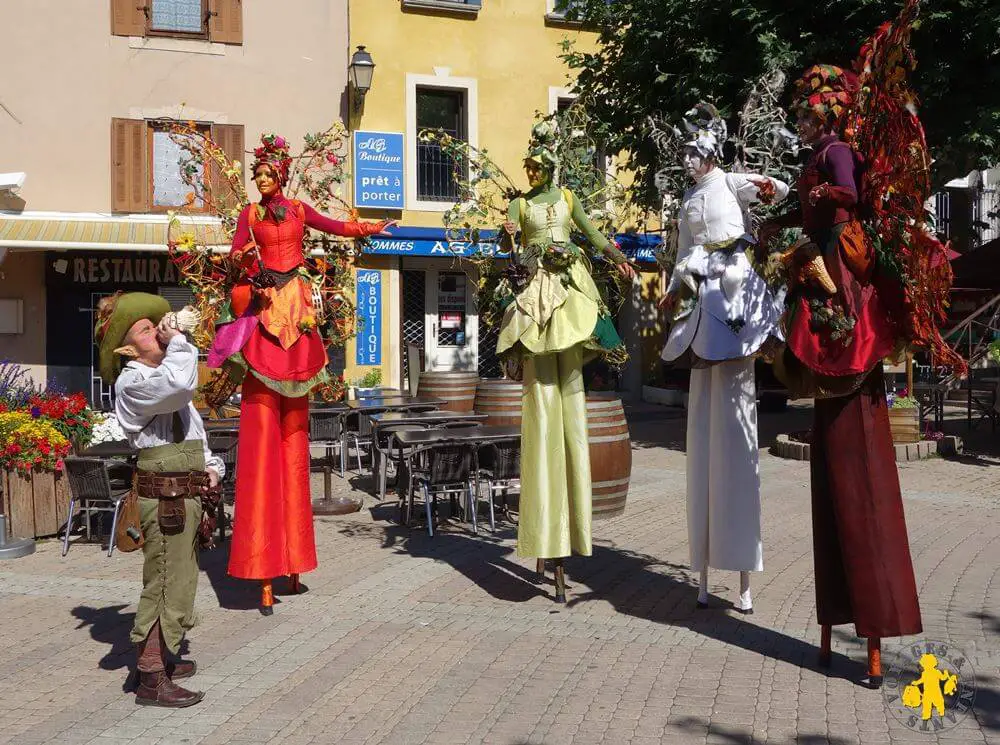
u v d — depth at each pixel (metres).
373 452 11.09
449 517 9.59
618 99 15.72
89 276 17.81
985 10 12.29
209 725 4.50
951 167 14.79
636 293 21.11
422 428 9.65
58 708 4.72
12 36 17.23
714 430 6.14
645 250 20.48
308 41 18.73
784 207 7.26
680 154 6.10
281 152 6.51
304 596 6.71
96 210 17.62
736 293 5.86
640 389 21.36
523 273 6.37
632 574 7.24
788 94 13.29
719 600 6.52
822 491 5.04
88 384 17.91
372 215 19.20
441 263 20.23
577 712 4.60
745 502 6.06
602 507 9.11
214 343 6.29
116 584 7.11
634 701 4.73
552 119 7.42
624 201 7.80
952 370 4.95
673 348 6.13
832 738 4.26
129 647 5.66
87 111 17.56
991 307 14.55
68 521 8.21
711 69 13.80
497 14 20.03
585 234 6.74
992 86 13.03
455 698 4.81
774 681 4.98
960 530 8.59
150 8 17.83
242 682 5.05
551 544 6.40
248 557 6.26
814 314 4.90
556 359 6.52
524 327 6.39
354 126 19.09
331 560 7.78
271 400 6.40
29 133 17.31
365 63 18.25
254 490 6.32
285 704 4.75
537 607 6.42
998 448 13.84
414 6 19.47
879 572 4.81
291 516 6.48
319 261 7.00
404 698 4.82
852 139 4.94
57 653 5.55
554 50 20.44
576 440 6.49
